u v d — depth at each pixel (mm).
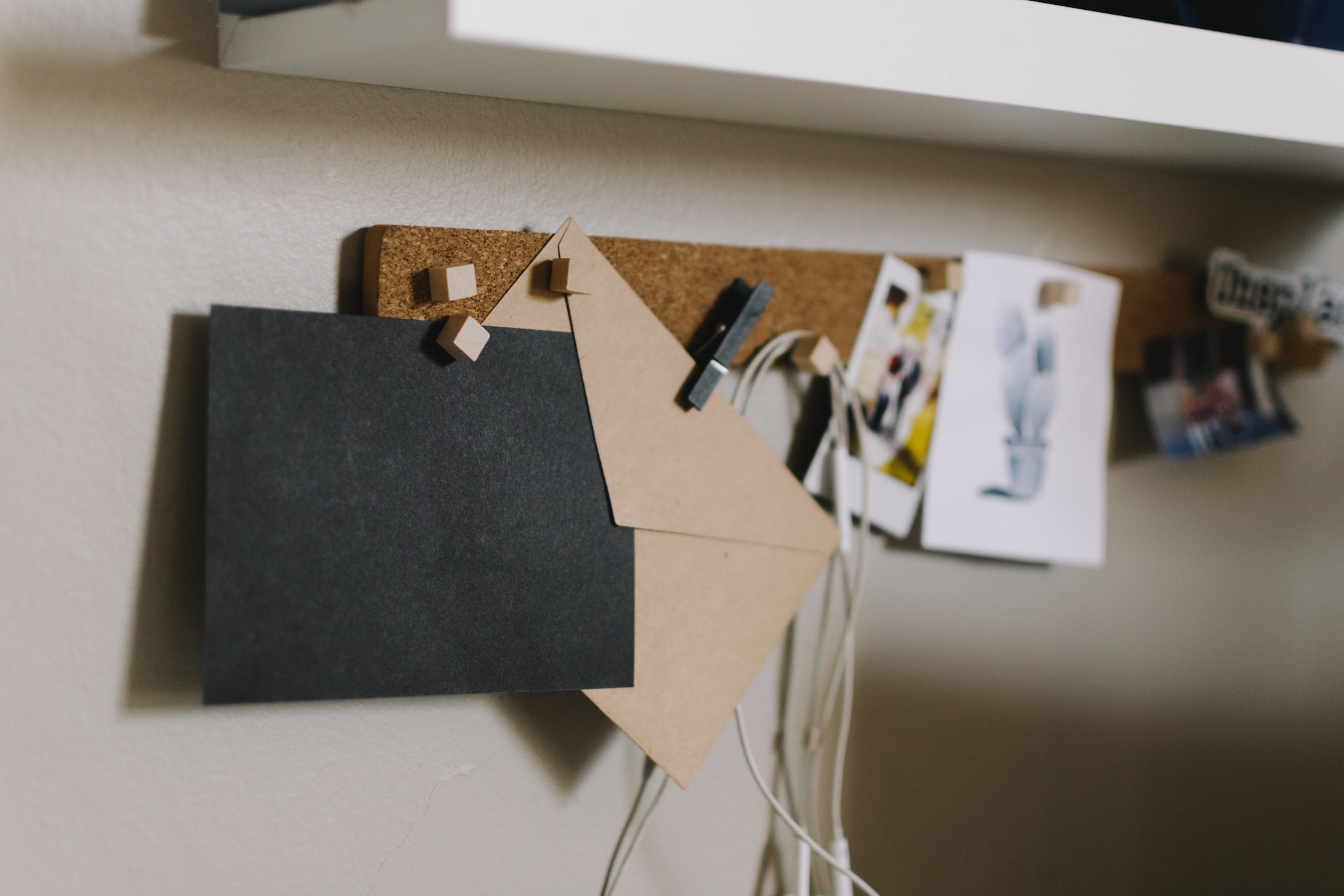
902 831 702
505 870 562
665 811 613
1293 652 844
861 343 647
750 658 596
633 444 551
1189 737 807
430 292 498
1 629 446
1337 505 856
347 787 520
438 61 439
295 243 493
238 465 452
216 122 472
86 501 458
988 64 477
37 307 447
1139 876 792
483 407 510
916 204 675
